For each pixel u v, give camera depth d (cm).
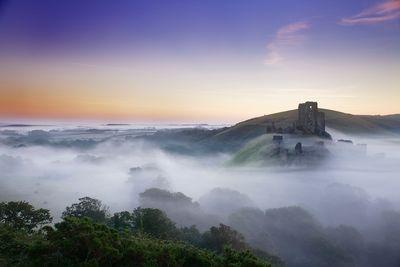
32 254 2230
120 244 2409
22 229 3697
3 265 2144
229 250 2709
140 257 2366
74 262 2162
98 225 2486
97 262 2131
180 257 2584
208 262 2562
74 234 2302
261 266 2525
